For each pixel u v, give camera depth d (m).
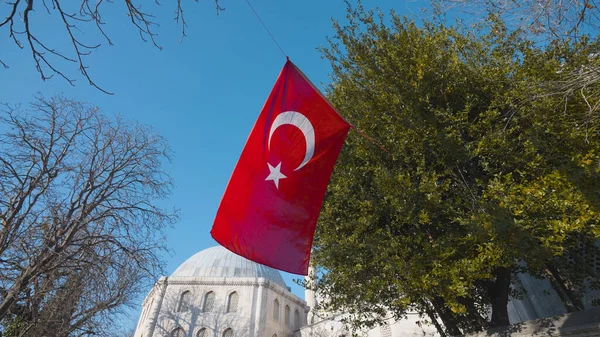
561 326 6.53
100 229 14.78
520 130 8.06
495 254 6.68
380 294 10.04
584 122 6.81
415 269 7.26
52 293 13.75
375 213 8.45
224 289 41.81
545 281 13.48
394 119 9.04
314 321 41.34
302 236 4.72
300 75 5.55
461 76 8.86
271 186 4.98
